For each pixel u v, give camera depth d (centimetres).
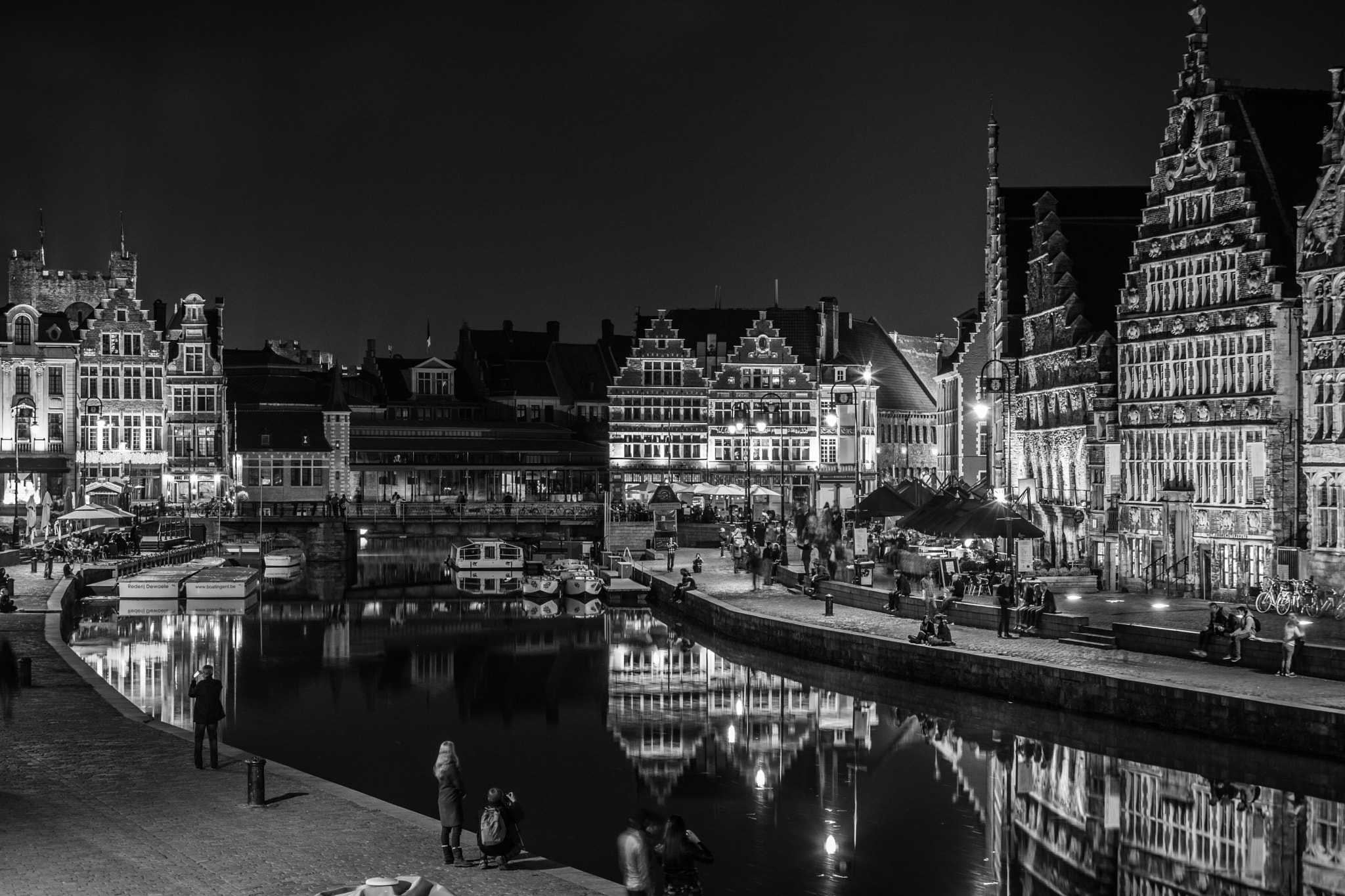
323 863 2800
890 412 14388
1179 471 6938
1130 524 7262
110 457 12550
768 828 4062
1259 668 4950
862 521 9956
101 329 12519
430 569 12562
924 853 3812
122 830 3016
